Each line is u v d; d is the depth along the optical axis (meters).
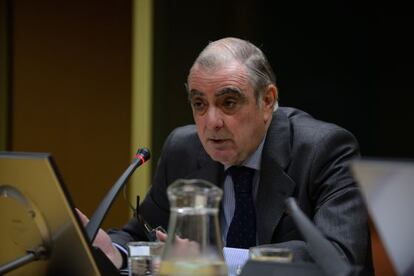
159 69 10.98
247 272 3.24
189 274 3.09
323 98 10.37
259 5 10.59
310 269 3.20
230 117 4.68
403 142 10.05
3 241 3.89
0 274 3.65
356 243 4.50
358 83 10.23
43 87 11.63
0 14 11.62
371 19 10.13
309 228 3.36
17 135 11.70
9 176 3.68
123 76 11.38
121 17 11.39
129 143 11.34
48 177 3.52
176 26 10.97
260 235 4.96
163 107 11.01
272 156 5.08
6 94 11.62
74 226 3.59
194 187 3.25
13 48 11.69
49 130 11.63
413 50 9.96
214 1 10.83
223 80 4.62
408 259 2.93
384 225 2.88
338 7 10.26
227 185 5.25
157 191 5.70
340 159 5.02
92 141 11.53
